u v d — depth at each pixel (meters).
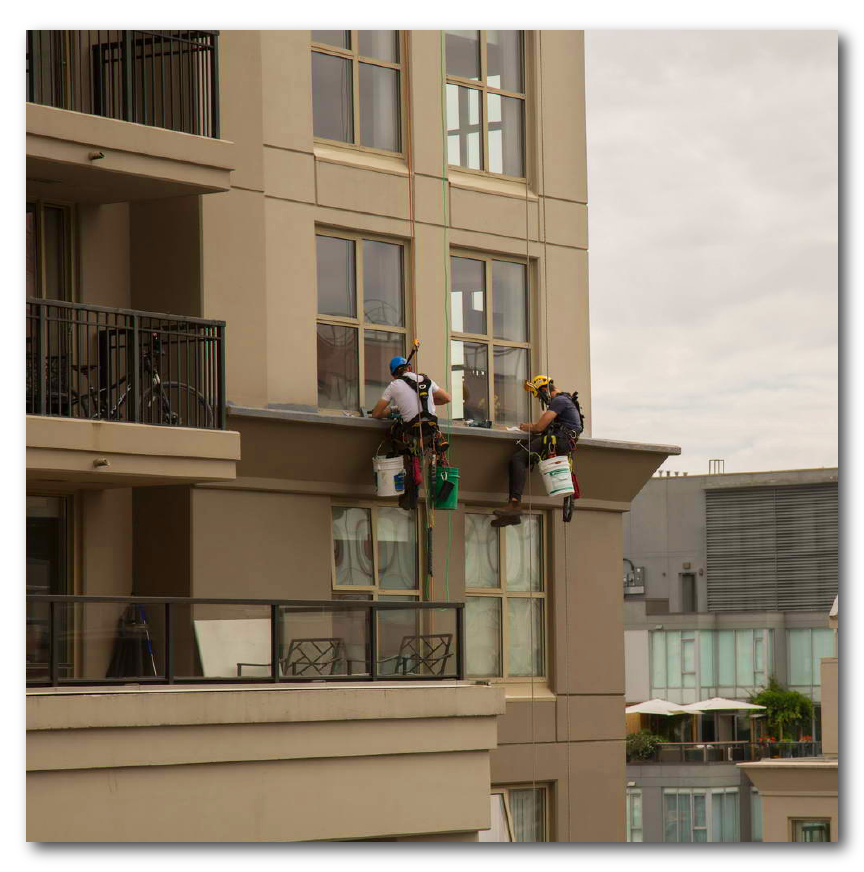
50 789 17.88
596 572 27.73
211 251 23.22
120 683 18.80
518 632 26.72
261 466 23.47
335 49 25.38
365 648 21.14
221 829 19.09
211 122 23.00
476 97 26.98
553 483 25.48
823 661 27.20
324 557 24.25
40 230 22.70
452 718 21.30
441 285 26.11
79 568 22.88
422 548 25.58
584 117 28.33
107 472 20.61
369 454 24.48
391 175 25.69
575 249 27.91
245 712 19.33
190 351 22.94
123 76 21.86
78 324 20.81
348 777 20.27
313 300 24.56
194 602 19.50
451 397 26.00
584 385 27.75
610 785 27.39
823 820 26.12
